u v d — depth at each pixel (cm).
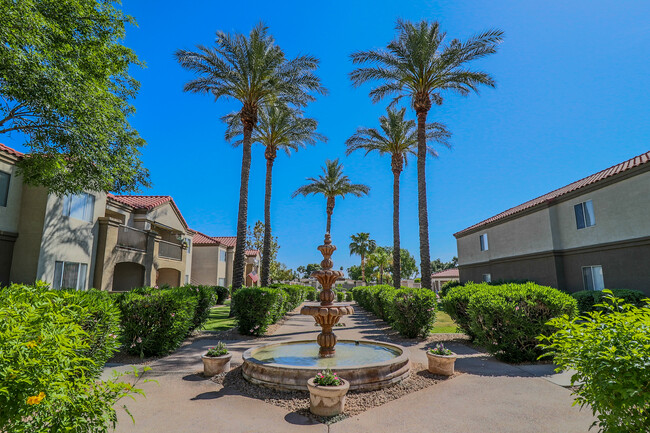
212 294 1350
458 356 928
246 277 4162
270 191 2455
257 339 1221
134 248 1959
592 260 1677
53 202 1450
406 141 2539
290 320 1848
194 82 1792
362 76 1877
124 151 1228
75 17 1052
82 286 1596
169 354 946
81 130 1018
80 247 1585
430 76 1842
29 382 204
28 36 816
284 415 520
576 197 1778
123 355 916
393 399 589
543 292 856
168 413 524
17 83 865
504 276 2388
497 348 857
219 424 486
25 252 1384
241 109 1942
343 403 533
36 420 215
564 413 519
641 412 255
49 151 1070
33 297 321
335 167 3428
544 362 829
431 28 1745
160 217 2373
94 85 1064
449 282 3250
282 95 1994
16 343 218
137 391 279
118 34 1184
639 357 251
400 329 1237
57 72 902
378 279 7731
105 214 1922
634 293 1345
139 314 898
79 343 285
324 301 805
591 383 278
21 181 1427
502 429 468
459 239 3153
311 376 618
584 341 287
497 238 2488
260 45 1800
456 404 562
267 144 2495
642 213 1431
